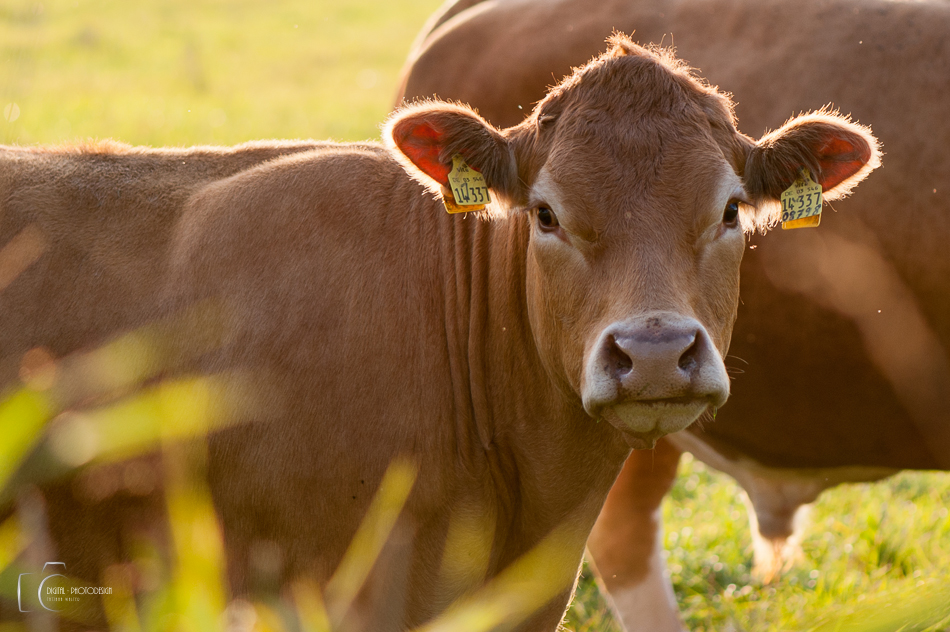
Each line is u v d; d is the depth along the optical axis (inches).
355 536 272.8
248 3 2289.6
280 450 273.6
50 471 273.0
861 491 500.1
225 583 278.8
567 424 279.6
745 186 270.4
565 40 400.8
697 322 231.8
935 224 336.2
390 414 274.7
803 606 380.2
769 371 366.9
